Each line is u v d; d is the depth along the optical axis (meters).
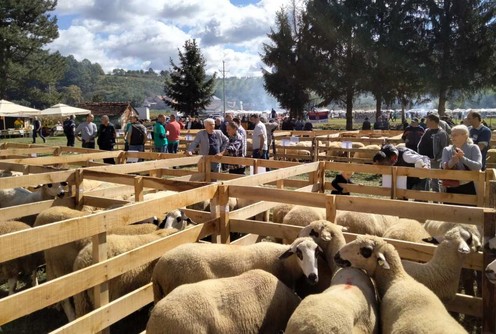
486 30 39.47
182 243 5.27
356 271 4.18
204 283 3.95
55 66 59.03
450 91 42.06
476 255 4.49
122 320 5.44
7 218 6.75
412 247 4.95
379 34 42.91
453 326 3.26
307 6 45.91
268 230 5.80
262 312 3.97
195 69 56.00
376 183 14.20
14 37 51.91
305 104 49.44
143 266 5.06
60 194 7.48
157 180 6.57
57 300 3.82
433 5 40.66
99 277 4.21
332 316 3.30
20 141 35.53
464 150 6.84
